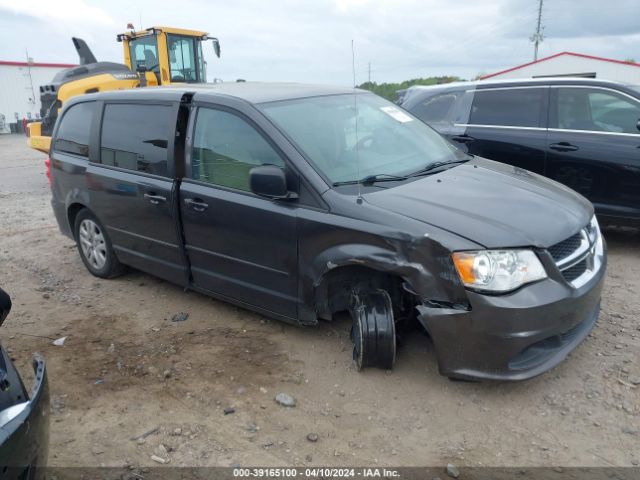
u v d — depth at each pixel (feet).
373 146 13.60
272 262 12.63
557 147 19.24
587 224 11.75
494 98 21.06
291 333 13.78
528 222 10.63
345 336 13.46
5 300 8.36
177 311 15.53
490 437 9.88
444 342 10.37
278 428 10.37
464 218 10.57
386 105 15.89
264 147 12.66
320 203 11.69
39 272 19.33
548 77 20.70
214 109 13.79
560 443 9.64
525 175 13.83
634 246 19.24
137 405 11.26
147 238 15.60
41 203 32.19
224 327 14.38
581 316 10.67
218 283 14.05
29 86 108.78
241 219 12.89
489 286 9.84
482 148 20.89
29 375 12.51
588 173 18.75
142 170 15.40
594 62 110.22
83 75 39.40
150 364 12.78
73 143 17.94
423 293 10.44
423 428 10.19
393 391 11.27
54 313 15.79
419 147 14.46
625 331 13.08
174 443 10.09
